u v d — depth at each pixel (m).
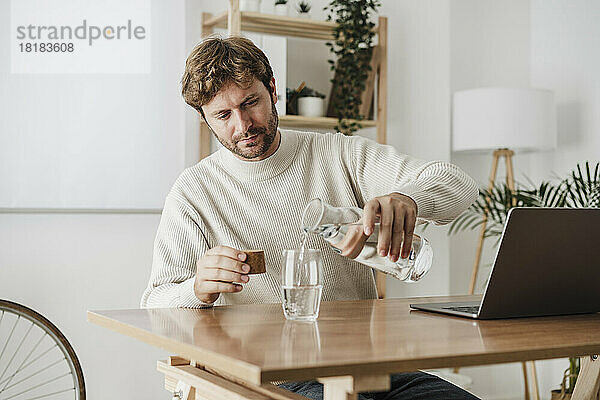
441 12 3.82
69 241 3.12
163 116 3.24
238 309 1.48
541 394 4.09
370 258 1.31
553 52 4.09
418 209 1.48
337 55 3.50
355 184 1.99
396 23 3.70
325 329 1.18
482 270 4.12
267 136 1.75
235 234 1.89
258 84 1.69
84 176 3.13
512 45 4.22
